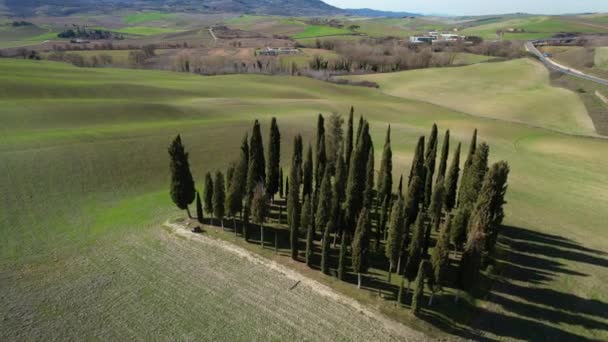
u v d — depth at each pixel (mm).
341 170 41438
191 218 44719
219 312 30203
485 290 34281
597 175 62812
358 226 31250
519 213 49312
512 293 34156
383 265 37688
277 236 41969
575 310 32406
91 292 32062
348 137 54281
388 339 28266
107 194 50219
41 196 46875
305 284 33750
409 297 32781
